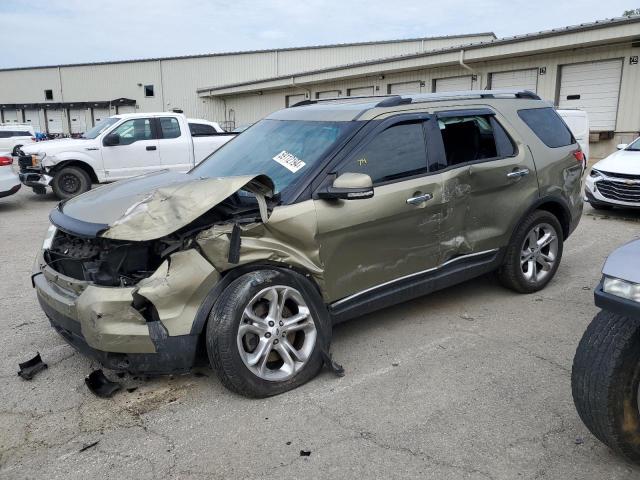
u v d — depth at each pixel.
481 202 4.63
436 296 5.32
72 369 3.98
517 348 4.20
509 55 18.22
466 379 3.73
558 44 16.48
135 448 3.05
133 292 3.20
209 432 3.18
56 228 3.86
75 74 49.44
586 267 6.30
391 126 4.13
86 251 3.47
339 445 3.04
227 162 4.41
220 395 3.57
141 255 3.34
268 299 3.50
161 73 45.81
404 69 22.22
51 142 12.30
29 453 3.03
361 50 39.47
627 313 2.42
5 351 4.30
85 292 3.29
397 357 4.07
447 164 4.40
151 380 3.79
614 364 2.60
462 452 2.96
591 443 3.02
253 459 2.93
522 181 4.93
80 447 3.07
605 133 16.42
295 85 28.66
